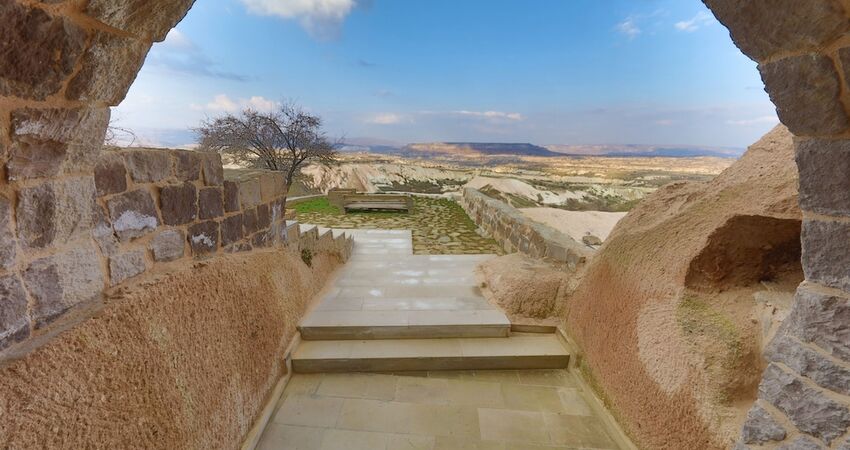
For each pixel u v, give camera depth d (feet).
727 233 5.42
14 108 2.79
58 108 3.07
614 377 6.84
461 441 6.58
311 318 9.33
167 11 3.43
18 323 3.17
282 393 7.64
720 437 4.57
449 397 7.66
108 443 3.76
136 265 4.91
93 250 4.01
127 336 4.14
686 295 5.73
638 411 6.10
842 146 3.11
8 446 2.88
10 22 2.51
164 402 4.52
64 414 3.33
